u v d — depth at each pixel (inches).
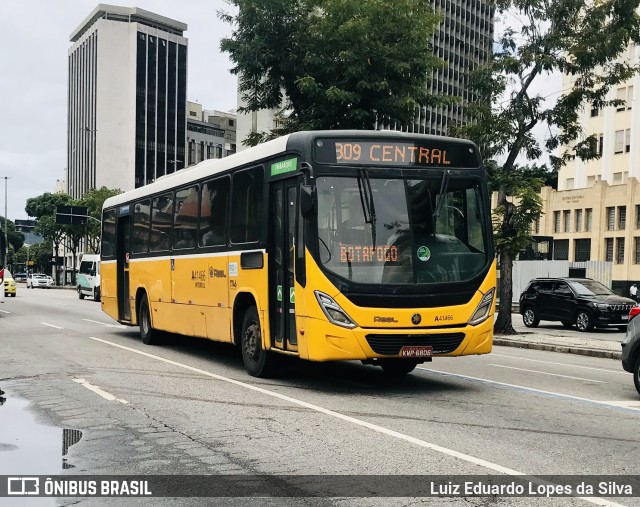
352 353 349.1
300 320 366.6
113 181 4874.5
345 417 305.4
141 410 319.3
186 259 524.4
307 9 800.3
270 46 810.2
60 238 3496.6
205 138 5541.3
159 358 513.7
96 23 4904.0
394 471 222.2
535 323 1041.5
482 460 235.3
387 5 753.0
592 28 793.6
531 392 385.1
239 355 542.0
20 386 383.2
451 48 3703.3
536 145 833.5
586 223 2112.5
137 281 637.9
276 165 395.9
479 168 388.8
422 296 357.4
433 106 831.1
